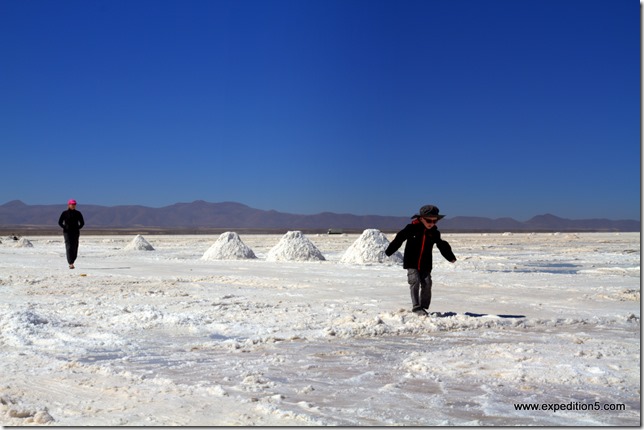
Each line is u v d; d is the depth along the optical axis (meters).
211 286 15.78
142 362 6.89
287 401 5.26
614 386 5.79
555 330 9.01
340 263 26.19
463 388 5.69
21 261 27.17
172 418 4.78
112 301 12.54
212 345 7.80
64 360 7.01
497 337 8.38
